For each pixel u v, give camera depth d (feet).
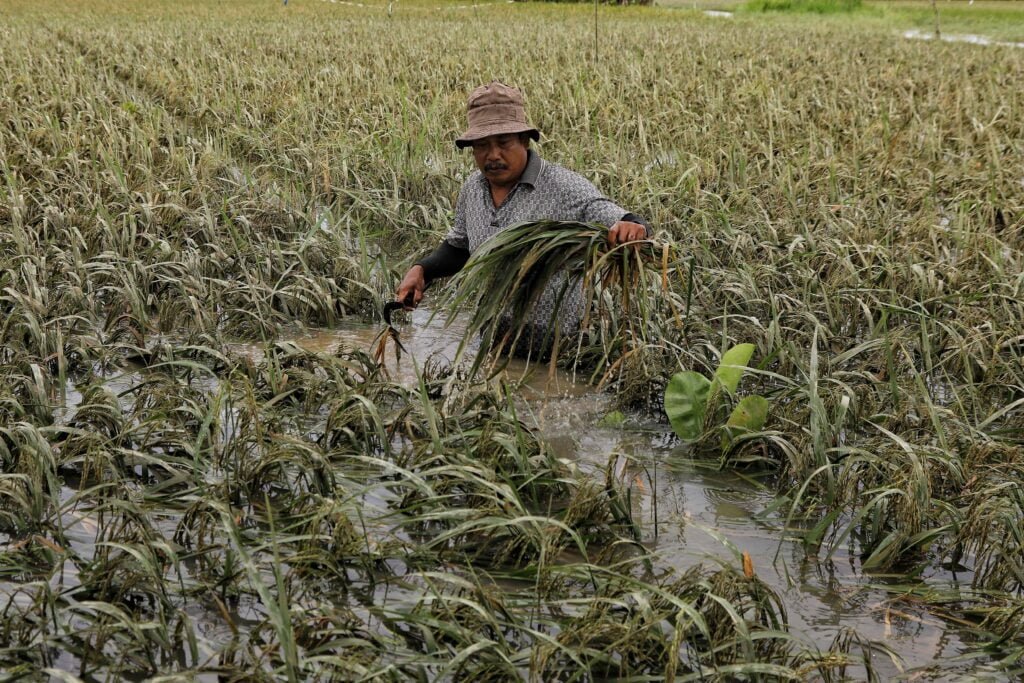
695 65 53.01
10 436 11.19
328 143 29.81
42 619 8.45
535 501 10.91
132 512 9.59
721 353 14.48
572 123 34.32
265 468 10.85
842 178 26.86
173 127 33.22
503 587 9.42
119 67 50.39
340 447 11.89
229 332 16.84
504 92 14.20
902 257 19.49
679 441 12.91
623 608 8.84
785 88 42.86
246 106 37.11
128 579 8.73
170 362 13.61
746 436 11.85
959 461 11.32
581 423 13.38
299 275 18.08
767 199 24.64
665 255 12.00
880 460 11.14
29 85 39.19
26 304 15.83
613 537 10.34
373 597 9.13
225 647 8.19
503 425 12.07
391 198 25.48
